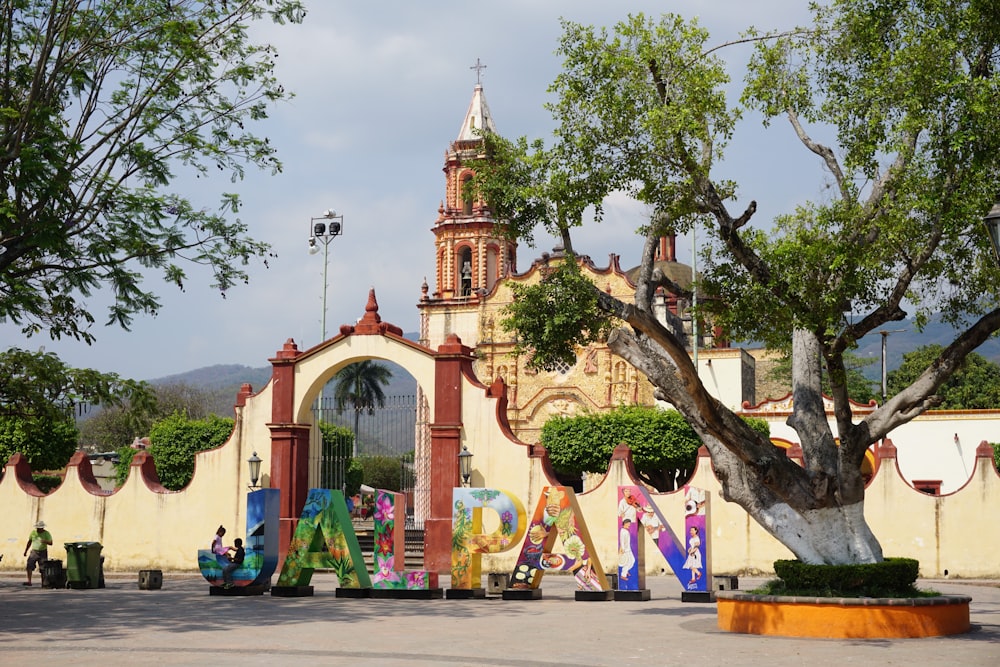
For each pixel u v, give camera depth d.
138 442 50.53
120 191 23.06
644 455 45.91
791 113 19.62
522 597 25.12
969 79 17.08
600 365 62.75
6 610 22.39
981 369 69.44
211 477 35.31
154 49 23.47
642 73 18.91
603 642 16.56
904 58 17.12
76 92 23.11
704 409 18.64
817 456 18.66
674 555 24.73
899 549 31.22
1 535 37.12
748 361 56.91
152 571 29.08
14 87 23.03
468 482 32.38
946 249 18.36
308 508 26.48
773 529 19.02
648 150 18.95
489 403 33.12
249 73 24.20
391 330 33.94
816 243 17.55
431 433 33.16
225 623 19.55
